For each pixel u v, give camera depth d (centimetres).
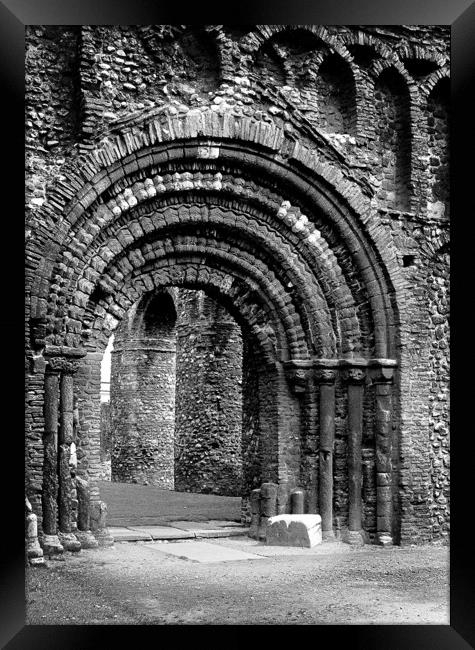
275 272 1448
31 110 1263
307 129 1407
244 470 1559
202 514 1691
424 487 1452
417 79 1526
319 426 1445
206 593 1040
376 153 1492
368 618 953
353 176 1441
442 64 1520
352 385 1449
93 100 1272
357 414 1446
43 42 1286
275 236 1430
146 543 1378
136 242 1345
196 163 1353
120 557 1239
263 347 1452
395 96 1523
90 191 1259
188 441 2166
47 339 1233
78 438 1275
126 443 2417
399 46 1492
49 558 1196
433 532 1469
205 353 2148
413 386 1458
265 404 1467
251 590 1060
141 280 1366
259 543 1402
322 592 1061
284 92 1402
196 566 1196
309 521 1374
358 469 1440
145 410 2411
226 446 2122
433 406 1504
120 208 1299
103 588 1058
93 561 1202
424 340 1476
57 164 1270
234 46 1370
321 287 1455
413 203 1498
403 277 1466
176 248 1378
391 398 1450
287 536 1373
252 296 1452
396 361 1448
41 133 1269
